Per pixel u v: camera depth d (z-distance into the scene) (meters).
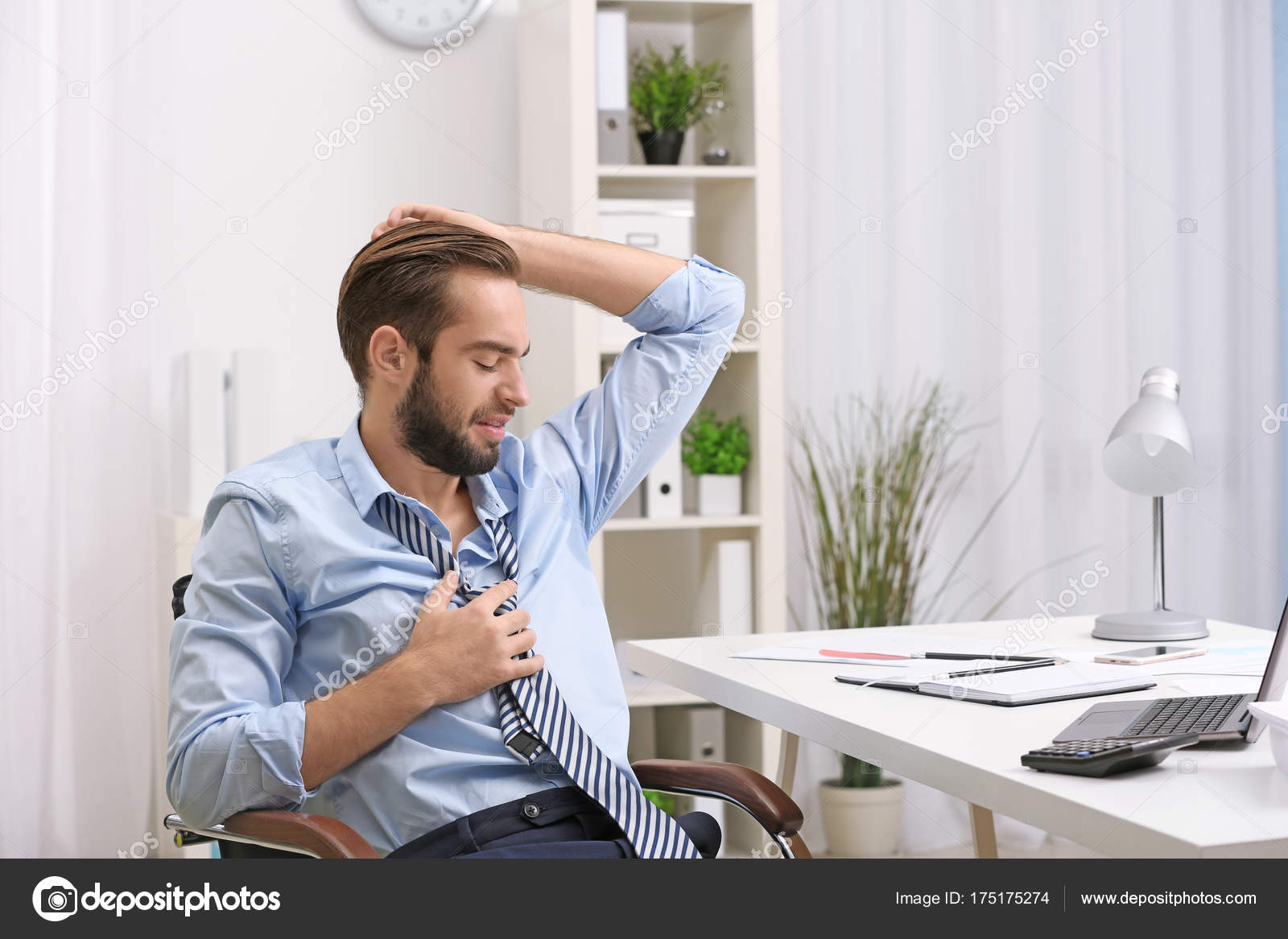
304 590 1.29
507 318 1.32
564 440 1.53
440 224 1.36
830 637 1.82
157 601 2.56
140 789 2.54
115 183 2.54
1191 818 0.90
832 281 2.88
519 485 1.43
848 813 2.74
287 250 2.68
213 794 1.20
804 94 2.85
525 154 2.78
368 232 2.73
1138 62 3.03
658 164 2.70
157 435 2.58
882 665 1.57
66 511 2.51
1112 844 0.91
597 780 1.26
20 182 2.47
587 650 1.37
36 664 2.49
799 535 2.88
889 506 2.83
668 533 2.86
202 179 2.61
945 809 2.85
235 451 2.48
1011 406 2.97
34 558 2.49
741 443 2.69
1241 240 3.10
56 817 2.49
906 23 2.90
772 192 2.62
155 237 2.57
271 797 1.21
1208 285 3.08
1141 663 1.55
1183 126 3.06
